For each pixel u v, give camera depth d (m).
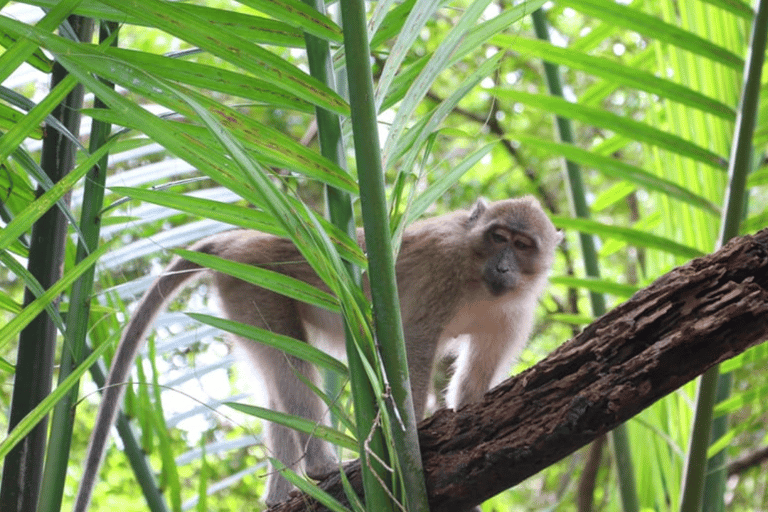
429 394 7.47
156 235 6.89
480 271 7.72
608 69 6.47
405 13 4.87
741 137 6.09
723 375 6.88
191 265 7.99
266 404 7.82
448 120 21.02
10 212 4.85
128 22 4.13
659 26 6.27
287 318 7.83
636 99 19.08
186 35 3.86
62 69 4.76
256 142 3.95
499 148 21.25
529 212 8.04
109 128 4.64
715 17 7.16
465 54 4.41
